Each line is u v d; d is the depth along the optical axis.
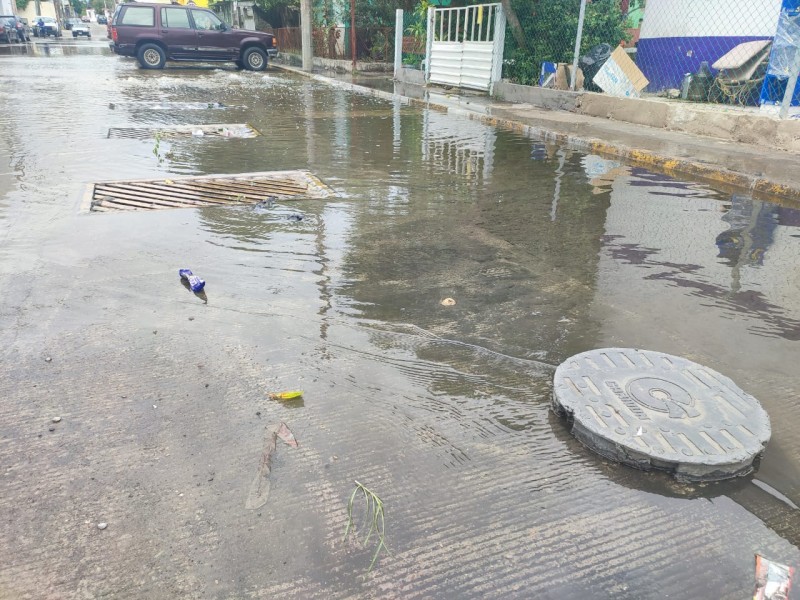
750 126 7.70
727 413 2.29
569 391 2.42
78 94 12.38
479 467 2.09
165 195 5.37
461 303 3.36
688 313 3.29
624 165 7.05
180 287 3.45
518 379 2.64
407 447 2.18
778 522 1.88
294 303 3.30
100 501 1.89
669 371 2.58
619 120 9.78
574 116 10.27
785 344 2.97
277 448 2.15
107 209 4.91
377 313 3.21
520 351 2.87
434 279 3.68
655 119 9.09
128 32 18.34
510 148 7.99
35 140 7.64
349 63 20.03
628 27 12.15
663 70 11.87
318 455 2.12
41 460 2.06
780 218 5.01
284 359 2.73
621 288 3.60
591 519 1.87
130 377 2.55
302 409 2.38
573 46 11.76
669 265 3.97
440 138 8.67
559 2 11.66
